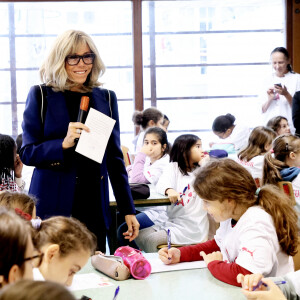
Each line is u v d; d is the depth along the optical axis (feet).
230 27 20.13
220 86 20.43
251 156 12.24
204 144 20.51
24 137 6.87
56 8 19.48
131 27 19.80
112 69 19.98
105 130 6.74
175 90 20.36
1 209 3.07
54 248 4.07
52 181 6.81
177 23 19.99
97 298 4.83
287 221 5.53
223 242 5.92
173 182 10.00
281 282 4.80
